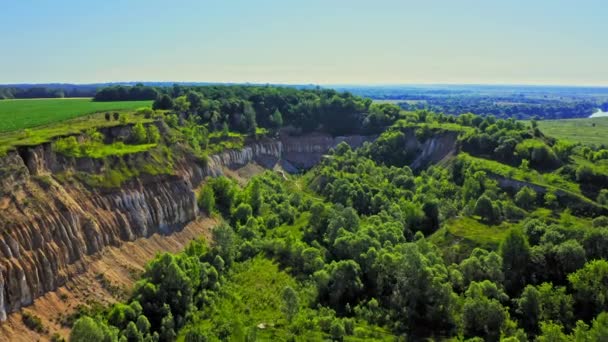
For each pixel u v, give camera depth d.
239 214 145.12
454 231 123.81
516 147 174.25
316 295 103.50
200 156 156.38
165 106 194.25
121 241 104.06
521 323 91.88
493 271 100.62
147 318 88.56
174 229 121.44
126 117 151.62
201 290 101.81
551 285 94.31
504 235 119.94
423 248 114.12
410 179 175.38
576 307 93.06
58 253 86.88
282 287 107.25
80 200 99.38
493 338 87.81
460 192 158.00
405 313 96.81
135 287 94.25
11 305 76.06
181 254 106.50
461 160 173.75
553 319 90.69
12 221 81.56
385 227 130.50
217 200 150.88
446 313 95.12
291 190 186.75
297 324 91.75
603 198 142.75
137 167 119.44
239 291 105.69
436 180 171.12
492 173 160.38
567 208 140.38
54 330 78.94
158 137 141.62
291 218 153.12
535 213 137.62
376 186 172.50
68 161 102.94
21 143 95.00
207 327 90.12
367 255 110.38
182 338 87.00
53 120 140.25
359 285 104.88
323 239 130.25
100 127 128.62
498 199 146.25
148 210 115.31
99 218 101.12
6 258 77.38
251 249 125.19
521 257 102.69
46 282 82.94
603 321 81.00
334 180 178.00
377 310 99.62
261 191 165.00
